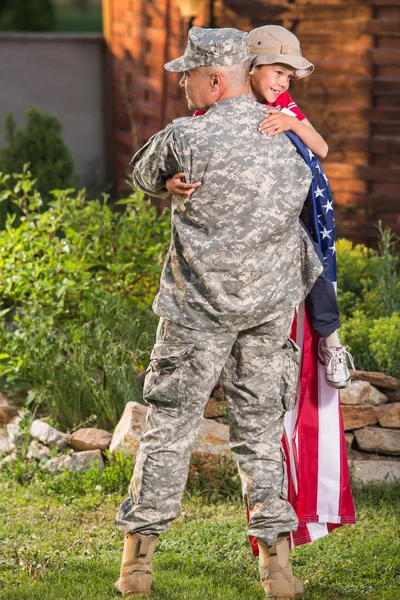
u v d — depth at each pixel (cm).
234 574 862
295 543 870
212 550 915
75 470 1127
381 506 1021
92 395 1248
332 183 1844
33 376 1301
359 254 1542
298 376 855
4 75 2561
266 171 725
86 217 1489
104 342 1276
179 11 2058
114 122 2584
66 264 1307
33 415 1223
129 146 2481
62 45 2570
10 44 2552
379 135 1794
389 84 1764
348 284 1470
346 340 1266
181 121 732
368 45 1762
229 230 729
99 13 9956
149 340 1294
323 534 876
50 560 889
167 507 781
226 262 731
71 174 2139
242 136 721
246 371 779
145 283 1441
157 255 1391
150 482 773
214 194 721
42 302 1313
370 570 857
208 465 1089
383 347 1212
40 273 1352
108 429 1242
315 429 866
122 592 795
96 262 1421
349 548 915
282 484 794
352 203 1838
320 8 1784
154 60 2239
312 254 788
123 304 1321
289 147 745
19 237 1372
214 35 727
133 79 2398
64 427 1239
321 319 820
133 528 779
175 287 760
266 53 783
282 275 756
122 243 1410
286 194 736
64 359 1270
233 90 732
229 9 1877
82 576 847
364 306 1388
